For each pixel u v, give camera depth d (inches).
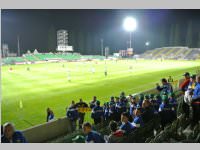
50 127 424.5
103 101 797.9
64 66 2292.1
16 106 738.8
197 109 350.3
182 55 3863.2
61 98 842.2
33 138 395.5
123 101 446.0
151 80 1244.5
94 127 398.9
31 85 1129.4
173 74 1502.2
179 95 568.7
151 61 3122.5
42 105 748.0
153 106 369.4
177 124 328.5
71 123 460.1
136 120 303.6
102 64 2532.0
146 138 315.9
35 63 2947.8
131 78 1332.4
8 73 1672.0
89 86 1075.3
